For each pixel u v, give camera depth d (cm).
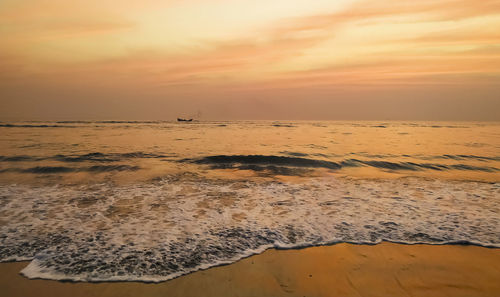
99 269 323
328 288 299
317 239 412
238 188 715
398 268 337
